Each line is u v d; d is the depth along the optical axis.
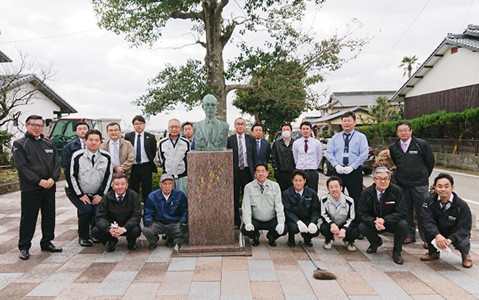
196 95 8.02
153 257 4.05
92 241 4.62
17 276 3.49
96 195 4.45
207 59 8.55
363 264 3.82
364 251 4.28
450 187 3.69
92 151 4.39
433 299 2.97
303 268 3.68
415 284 3.28
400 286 3.23
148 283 3.31
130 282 3.33
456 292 3.11
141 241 4.70
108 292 3.12
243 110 13.98
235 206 5.27
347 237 4.25
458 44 14.59
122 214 4.26
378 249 4.36
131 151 5.16
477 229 5.38
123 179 4.18
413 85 18.88
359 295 3.05
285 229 4.27
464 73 14.96
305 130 5.25
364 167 11.91
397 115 22.95
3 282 3.34
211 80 8.41
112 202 4.22
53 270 3.65
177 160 5.09
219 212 4.25
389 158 5.33
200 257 4.01
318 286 3.23
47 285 3.27
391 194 3.95
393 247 4.07
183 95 8.05
